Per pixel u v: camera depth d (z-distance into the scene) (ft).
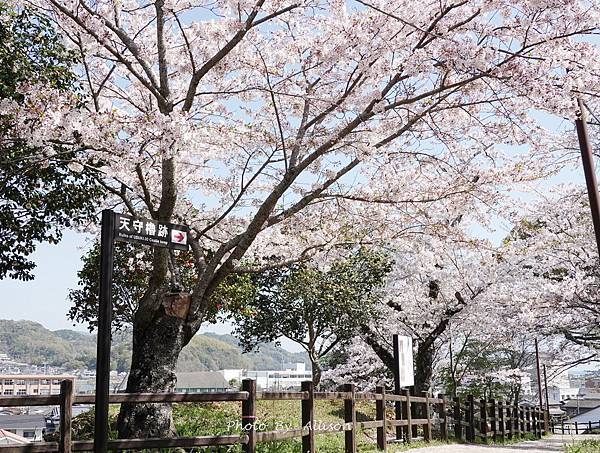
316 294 56.75
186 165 34.24
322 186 29.25
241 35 26.43
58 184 35.17
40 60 32.86
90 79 30.22
